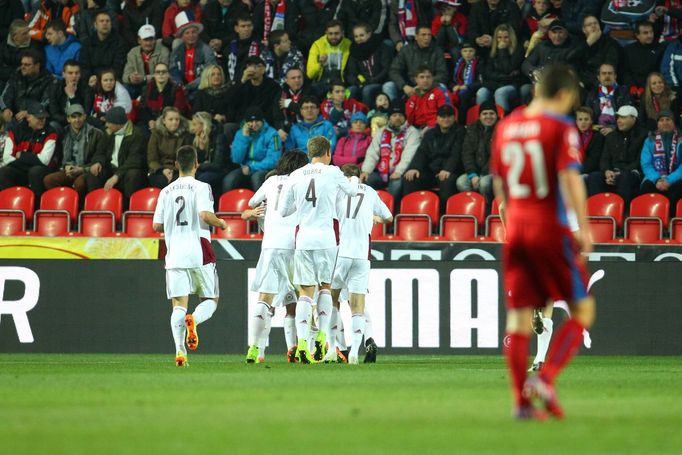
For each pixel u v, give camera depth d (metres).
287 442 19.94
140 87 78.50
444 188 69.12
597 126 71.75
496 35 76.25
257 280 50.50
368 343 52.09
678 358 59.47
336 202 51.38
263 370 43.53
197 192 45.78
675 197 68.94
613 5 79.12
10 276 62.47
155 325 62.25
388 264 61.91
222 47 80.75
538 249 23.45
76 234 67.38
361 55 78.00
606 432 21.50
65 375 39.91
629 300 62.03
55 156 73.06
